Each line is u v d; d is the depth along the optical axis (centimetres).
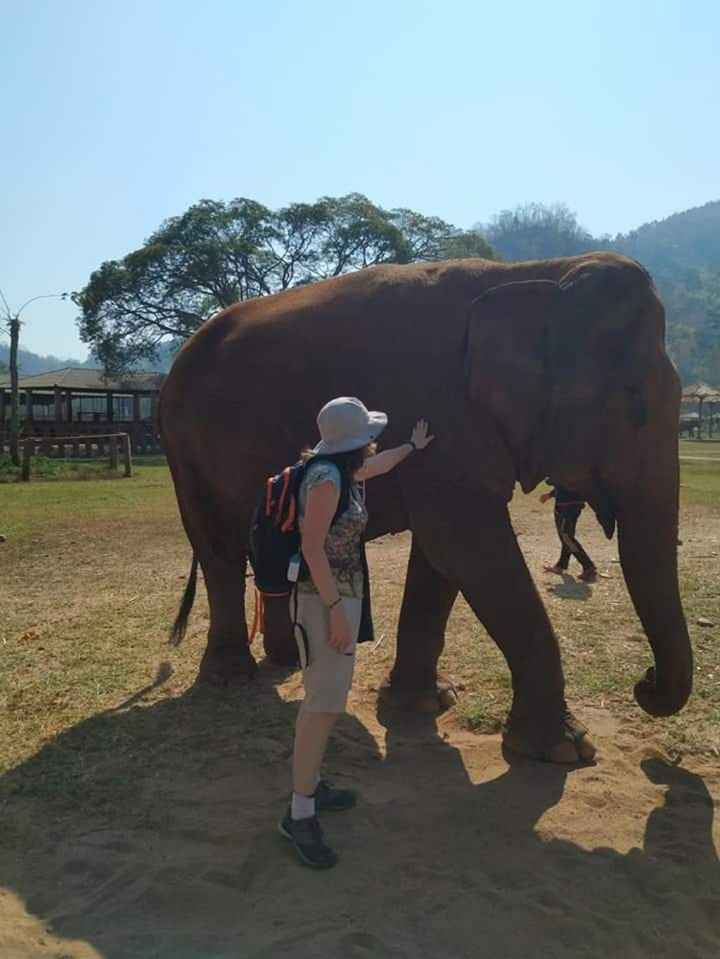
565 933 302
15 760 438
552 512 1386
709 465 2853
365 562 355
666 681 402
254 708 505
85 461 3095
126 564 965
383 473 407
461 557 429
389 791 404
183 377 546
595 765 425
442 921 308
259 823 373
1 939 296
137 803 392
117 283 4259
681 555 930
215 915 313
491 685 532
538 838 362
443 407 438
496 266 462
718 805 389
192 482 551
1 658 599
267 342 504
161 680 555
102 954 290
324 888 328
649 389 398
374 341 465
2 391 3678
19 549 1063
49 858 350
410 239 4706
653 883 332
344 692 345
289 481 338
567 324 411
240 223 4341
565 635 629
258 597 574
